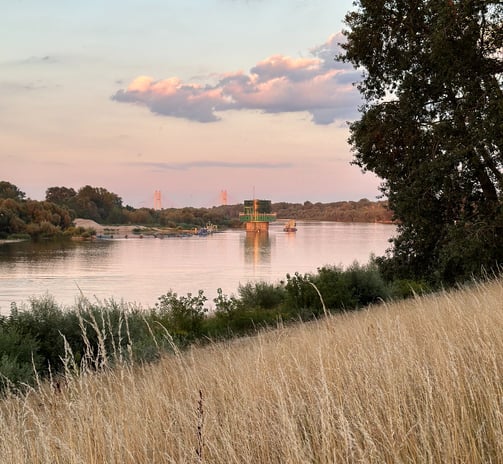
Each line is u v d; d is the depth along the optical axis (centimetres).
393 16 1984
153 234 17700
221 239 15125
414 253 2086
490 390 346
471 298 819
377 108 1973
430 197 1848
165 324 1426
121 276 5584
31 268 6494
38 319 1102
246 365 520
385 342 445
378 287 1967
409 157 1911
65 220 14962
